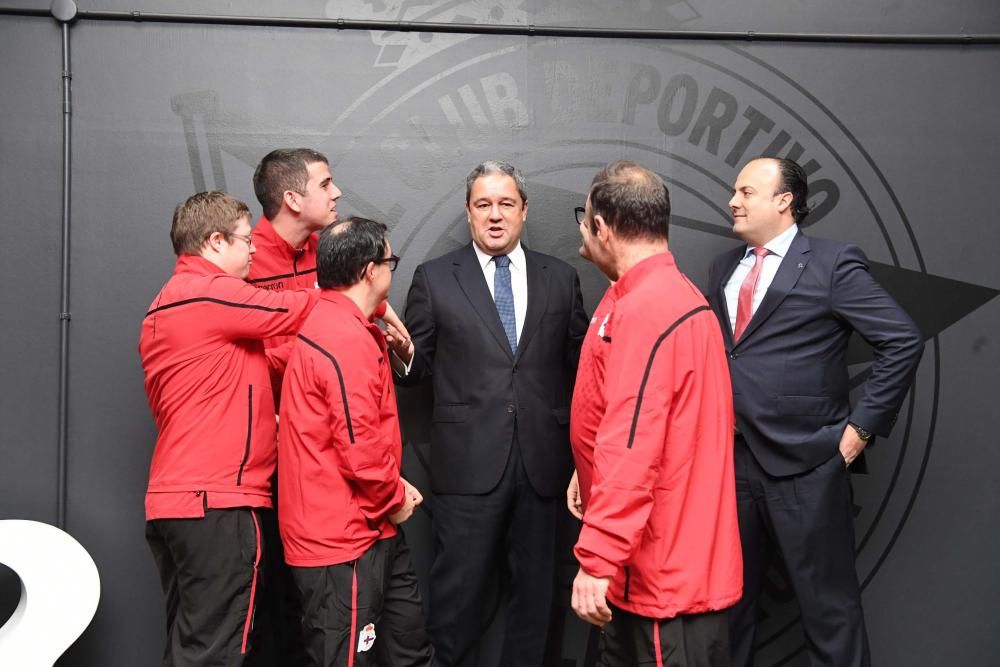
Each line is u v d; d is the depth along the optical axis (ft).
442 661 9.02
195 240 8.00
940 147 10.46
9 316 9.81
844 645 8.48
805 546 8.57
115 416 9.88
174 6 10.03
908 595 10.24
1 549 8.63
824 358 8.77
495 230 9.18
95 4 9.96
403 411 10.14
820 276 8.75
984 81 10.50
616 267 6.79
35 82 9.89
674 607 5.96
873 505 10.28
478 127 10.29
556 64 10.35
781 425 8.67
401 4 10.25
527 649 9.11
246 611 7.66
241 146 10.07
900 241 10.43
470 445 9.04
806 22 10.46
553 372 9.29
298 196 8.91
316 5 10.16
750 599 8.95
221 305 7.68
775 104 10.43
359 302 7.62
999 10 10.49
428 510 10.08
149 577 9.85
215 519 7.58
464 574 8.98
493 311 9.21
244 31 10.10
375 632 7.52
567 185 10.34
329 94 10.17
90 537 9.80
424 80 10.25
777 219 9.01
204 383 7.70
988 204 10.44
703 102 10.41
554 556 9.23
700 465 6.16
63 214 9.83
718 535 6.17
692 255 10.34
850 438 8.53
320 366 7.25
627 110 10.36
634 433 5.86
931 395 10.36
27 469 9.77
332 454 7.41
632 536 5.76
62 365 9.77
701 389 6.17
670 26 10.40
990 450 10.35
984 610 10.25
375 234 7.61
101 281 9.91
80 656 9.73
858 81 10.46
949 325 10.39
